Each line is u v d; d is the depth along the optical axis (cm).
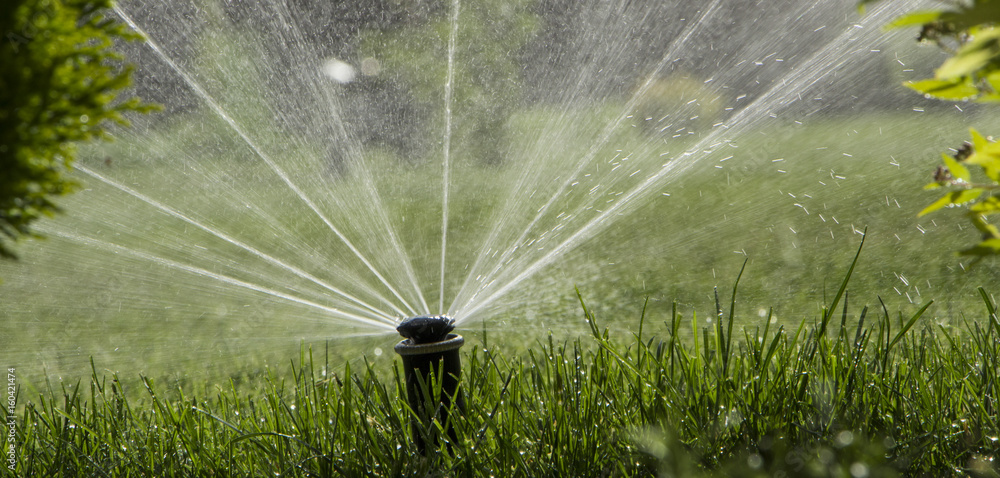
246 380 518
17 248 1040
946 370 363
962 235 774
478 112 1784
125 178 1533
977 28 185
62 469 339
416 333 307
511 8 1833
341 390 352
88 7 204
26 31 194
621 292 702
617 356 346
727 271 744
